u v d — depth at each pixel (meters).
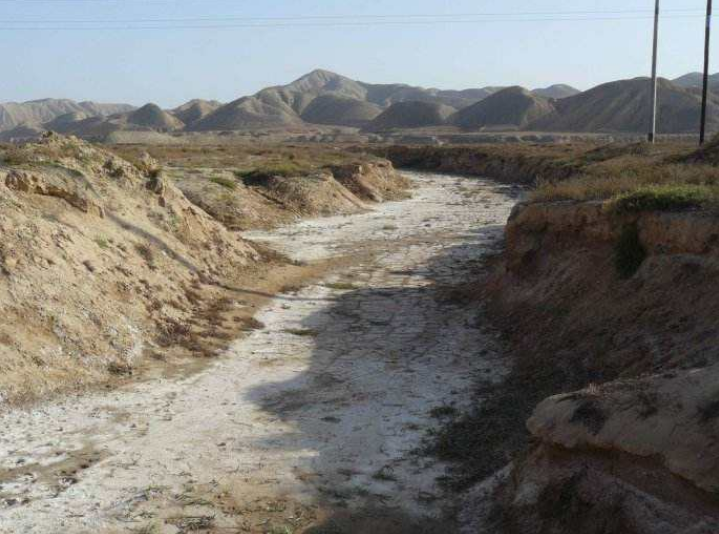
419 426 9.28
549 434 6.47
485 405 9.86
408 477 7.91
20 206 13.43
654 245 11.23
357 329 14.05
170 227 17.62
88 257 13.51
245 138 150.62
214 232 19.36
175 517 7.01
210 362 11.94
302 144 112.94
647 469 5.70
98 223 15.05
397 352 12.55
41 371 10.33
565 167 43.50
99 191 16.27
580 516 5.98
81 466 8.04
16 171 14.10
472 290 16.62
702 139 34.72
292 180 34.66
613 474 5.96
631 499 5.70
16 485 7.54
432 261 21.59
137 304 13.30
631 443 5.82
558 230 14.35
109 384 10.64
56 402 9.80
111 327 12.04
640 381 6.46
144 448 8.55
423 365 11.82
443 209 35.94
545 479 6.50
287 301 16.23
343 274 19.56
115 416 9.48
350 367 11.75
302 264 20.69
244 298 16.08
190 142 124.25
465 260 21.70
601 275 12.20
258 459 8.32
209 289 15.90
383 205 37.56
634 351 9.59
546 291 13.43
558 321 12.02
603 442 6.03
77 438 8.76
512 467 7.26
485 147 70.81
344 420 9.49
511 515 6.57
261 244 23.62
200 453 8.45
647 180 15.38
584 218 13.44
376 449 8.61
